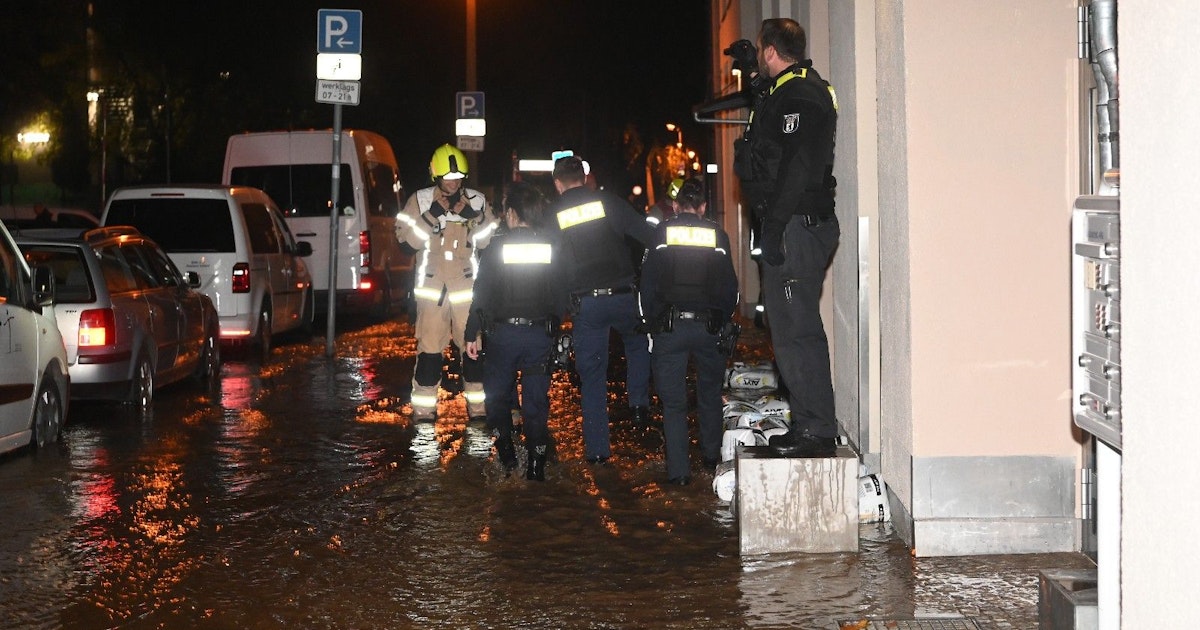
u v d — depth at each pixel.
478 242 11.14
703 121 12.25
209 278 16.19
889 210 6.86
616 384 13.64
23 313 9.59
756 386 12.77
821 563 6.53
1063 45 6.24
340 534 7.39
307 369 15.34
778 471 6.73
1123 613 3.26
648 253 8.29
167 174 36.84
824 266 6.71
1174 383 2.94
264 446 10.17
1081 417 3.92
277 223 18.19
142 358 12.01
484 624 5.74
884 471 7.25
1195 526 2.85
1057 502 6.45
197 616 5.95
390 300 22.72
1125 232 3.21
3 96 32.22
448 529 7.46
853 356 8.25
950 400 6.41
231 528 7.57
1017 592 5.92
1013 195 6.30
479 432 10.70
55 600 6.21
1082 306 3.92
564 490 8.41
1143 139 3.09
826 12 9.63
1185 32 2.87
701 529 7.34
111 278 11.92
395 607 6.03
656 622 5.71
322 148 20.73
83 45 32.53
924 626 5.46
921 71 6.26
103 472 9.19
